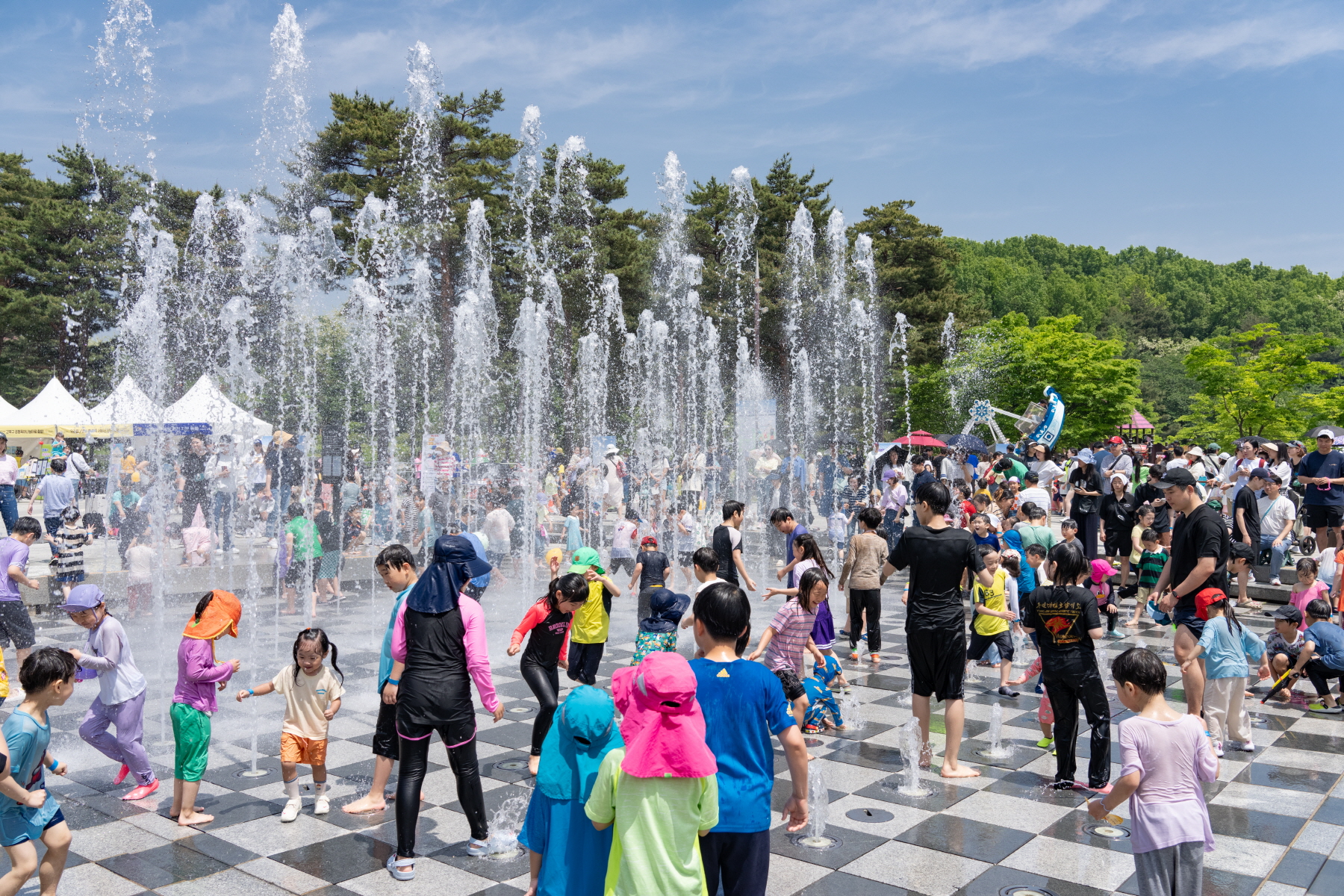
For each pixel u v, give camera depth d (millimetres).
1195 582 7574
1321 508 14180
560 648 7086
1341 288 127000
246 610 14211
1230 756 7773
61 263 39500
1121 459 19828
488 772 7164
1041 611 6926
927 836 5992
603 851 4027
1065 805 6566
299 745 6195
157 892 5168
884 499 17812
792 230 43844
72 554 13898
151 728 8539
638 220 43875
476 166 38719
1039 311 97750
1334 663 9039
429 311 37156
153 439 21812
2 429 22234
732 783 3914
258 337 37438
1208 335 120250
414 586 5730
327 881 5309
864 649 11844
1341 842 5938
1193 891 4426
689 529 17391
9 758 4480
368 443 34219
